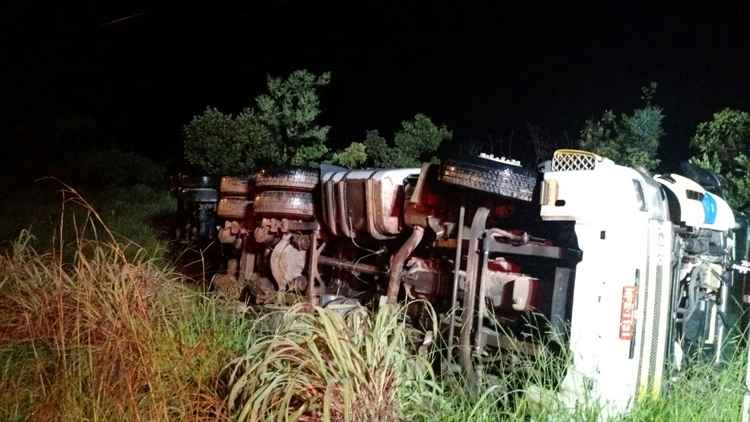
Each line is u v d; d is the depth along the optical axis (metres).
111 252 5.89
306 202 6.98
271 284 7.38
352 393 3.75
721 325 6.31
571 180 4.85
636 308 4.75
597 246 4.68
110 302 4.86
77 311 4.68
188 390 4.43
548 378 4.52
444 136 12.08
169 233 11.73
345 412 3.62
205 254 9.79
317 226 6.76
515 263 5.19
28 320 5.02
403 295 5.79
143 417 4.05
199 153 12.98
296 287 6.91
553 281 4.82
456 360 4.98
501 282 5.02
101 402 4.16
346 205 6.30
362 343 4.22
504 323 5.11
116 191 16.16
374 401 3.90
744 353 5.35
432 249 5.74
